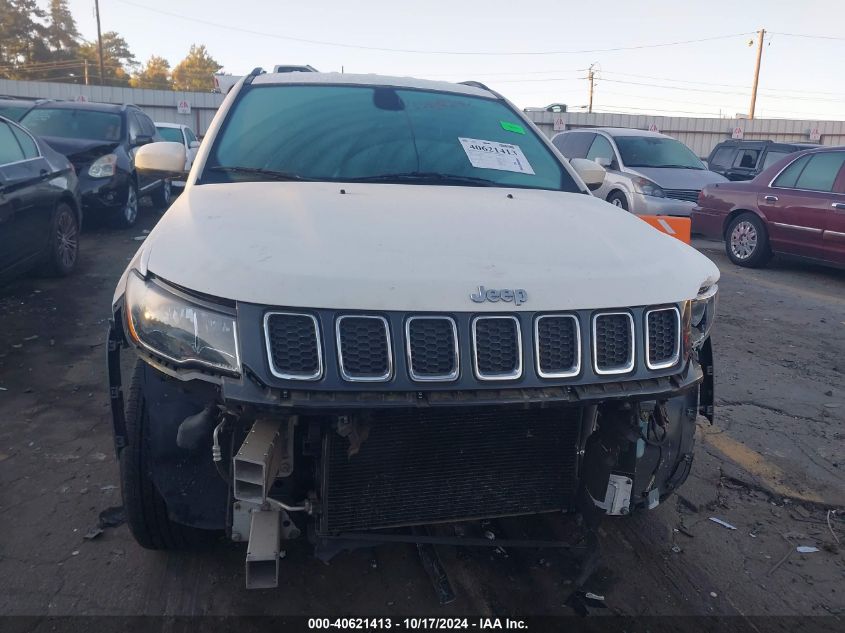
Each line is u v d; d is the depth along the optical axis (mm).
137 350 2236
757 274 9297
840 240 8398
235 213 2502
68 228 7309
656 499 2615
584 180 3941
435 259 2238
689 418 2740
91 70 76438
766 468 3848
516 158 3588
